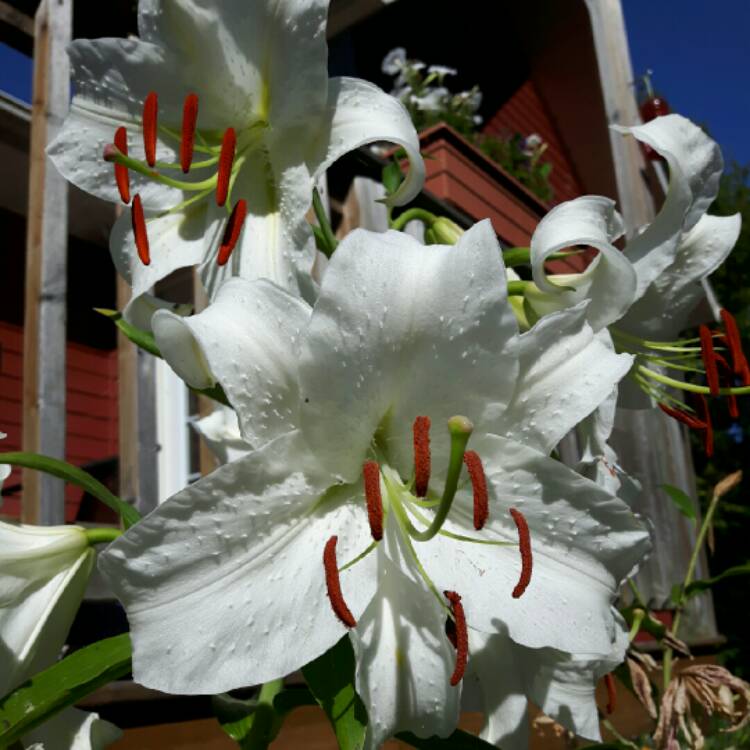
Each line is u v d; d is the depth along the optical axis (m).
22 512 0.61
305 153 0.33
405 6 1.79
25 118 0.94
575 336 0.28
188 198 0.35
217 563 0.24
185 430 1.02
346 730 0.26
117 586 0.23
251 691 0.61
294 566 0.25
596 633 0.27
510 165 1.42
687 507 0.60
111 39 0.33
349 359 0.26
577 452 1.11
